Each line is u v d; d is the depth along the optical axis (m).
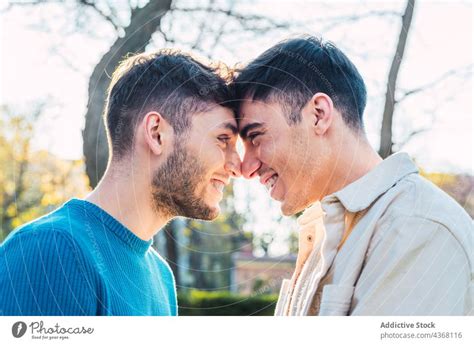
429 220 1.18
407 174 1.28
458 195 3.30
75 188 3.93
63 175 3.92
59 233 1.22
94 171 2.78
